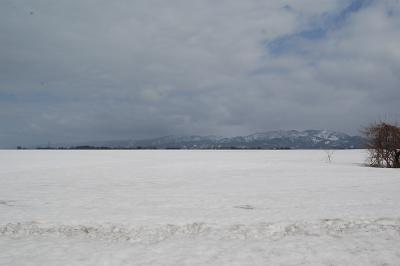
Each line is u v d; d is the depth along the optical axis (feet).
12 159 218.18
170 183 97.19
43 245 39.40
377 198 68.23
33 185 92.68
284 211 55.62
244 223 47.52
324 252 36.09
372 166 167.02
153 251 36.94
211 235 42.80
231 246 38.45
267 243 39.47
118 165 169.68
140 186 90.74
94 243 40.19
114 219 50.37
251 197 71.00
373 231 43.93
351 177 109.91
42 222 48.80
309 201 65.36
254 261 33.58
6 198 71.05
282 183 95.25
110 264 33.09
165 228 45.57
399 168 149.79
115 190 83.05
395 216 50.75
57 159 221.46
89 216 52.54
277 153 365.20
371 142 165.27
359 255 35.04
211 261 33.65
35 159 220.23
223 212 55.31
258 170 140.67
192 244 39.29
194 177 113.70
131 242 40.52
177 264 32.94
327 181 99.09
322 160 217.77
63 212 55.98
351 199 67.21
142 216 52.37
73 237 42.70
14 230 45.55
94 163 183.93
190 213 54.60
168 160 217.77
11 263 33.60
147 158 243.60
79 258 34.88
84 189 84.89
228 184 94.27
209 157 263.90
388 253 35.58
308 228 45.39
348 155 295.07
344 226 46.03
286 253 35.88
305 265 32.42
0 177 112.68
